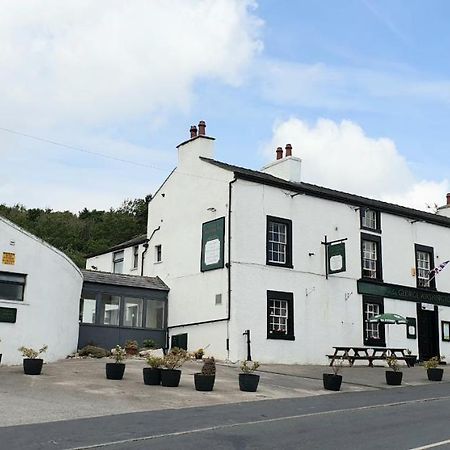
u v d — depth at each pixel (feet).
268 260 84.79
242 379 54.54
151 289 90.74
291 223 88.02
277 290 84.38
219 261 83.30
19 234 66.03
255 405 46.65
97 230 229.04
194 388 54.24
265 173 96.58
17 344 63.62
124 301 87.76
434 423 39.68
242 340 79.36
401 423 39.50
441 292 105.50
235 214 82.69
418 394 57.67
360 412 44.52
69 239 218.38
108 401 45.09
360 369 82.07
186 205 92.94
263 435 34.14
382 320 86.74
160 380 54.90
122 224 229.25
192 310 86.99
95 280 85.30
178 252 92.84
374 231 98.37
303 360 84.64
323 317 88.43
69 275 72.38
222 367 73.77
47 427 34.81
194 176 92.07
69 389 49.16
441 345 103.04
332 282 90.74
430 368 72.02
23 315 64.64
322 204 92.58
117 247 112.98
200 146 92.27
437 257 107.45
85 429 34.45
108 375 55.93
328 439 33.30
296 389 58.39
